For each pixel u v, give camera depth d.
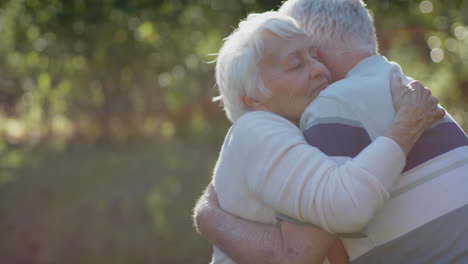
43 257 5.50
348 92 1.44
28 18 8.71
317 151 1.36
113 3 8.31
